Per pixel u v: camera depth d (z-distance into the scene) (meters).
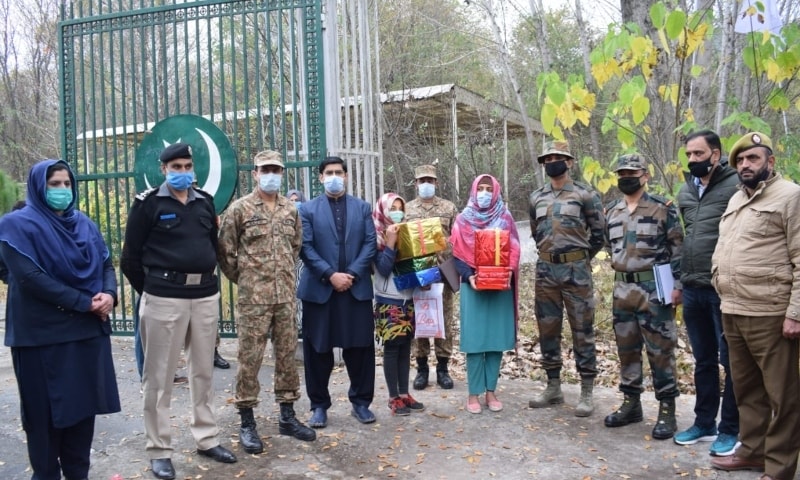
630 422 5.03
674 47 6.45
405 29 16.20
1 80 23.94
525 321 8.91
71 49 7.28
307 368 5.02
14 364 3.67
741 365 4.04
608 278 9.63
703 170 4.31
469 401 5.36
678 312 7.42
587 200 5.25
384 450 4.61
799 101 6.33
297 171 6.58
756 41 5.78
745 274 3.84
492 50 14.84
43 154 22.56
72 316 3.66
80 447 3.88
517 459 4.45
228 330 6.62
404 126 13.05
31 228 3.56
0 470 4.22
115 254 9.45
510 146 19.42
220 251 4.55
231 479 4.13
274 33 9.30
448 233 6.28
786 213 3.71
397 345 5.24
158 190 4.12
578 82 6.18
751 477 4.09
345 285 4.81
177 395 5.74
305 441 4.73
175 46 6.89
